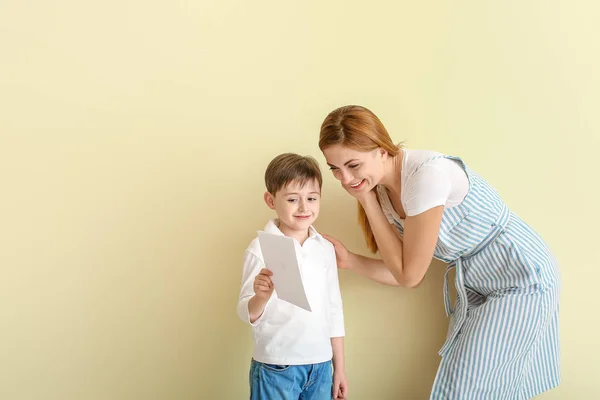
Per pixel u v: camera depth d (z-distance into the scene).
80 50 1.70
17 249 1.71
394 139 1.80
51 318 1.74
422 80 1.79
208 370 1.82
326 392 1.56
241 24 1.75
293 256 1.25
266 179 1.56
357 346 1.85
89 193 1.73
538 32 1.79
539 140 1.81
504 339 1.52
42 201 1.71
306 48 1.77
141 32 1.71
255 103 1.77
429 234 1.41
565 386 1.85
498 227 1.53
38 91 1.69
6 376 1.73
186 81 1.74
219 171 1.77
